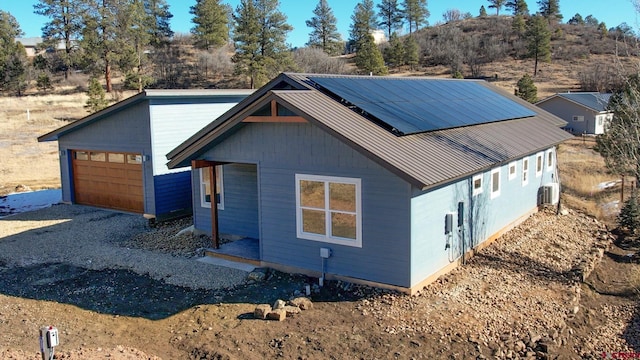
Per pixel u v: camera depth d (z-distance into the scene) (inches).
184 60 2977.4
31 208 799.1
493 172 552.4
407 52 3142.2
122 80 2571.4
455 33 3597.4
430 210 429.7
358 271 435.2
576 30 3740.2
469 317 383.9
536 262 517.0
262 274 464.1
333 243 443.5
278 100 438.6
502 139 573.0
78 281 476.4
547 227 633.6
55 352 338.6
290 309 390.9
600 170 1064.2
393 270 417.4
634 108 660.7
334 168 433.7
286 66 2239.2
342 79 546.9
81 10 2325.3
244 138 482.3
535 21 2812.5
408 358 331.9
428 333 359.9
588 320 431.5
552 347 361.4
